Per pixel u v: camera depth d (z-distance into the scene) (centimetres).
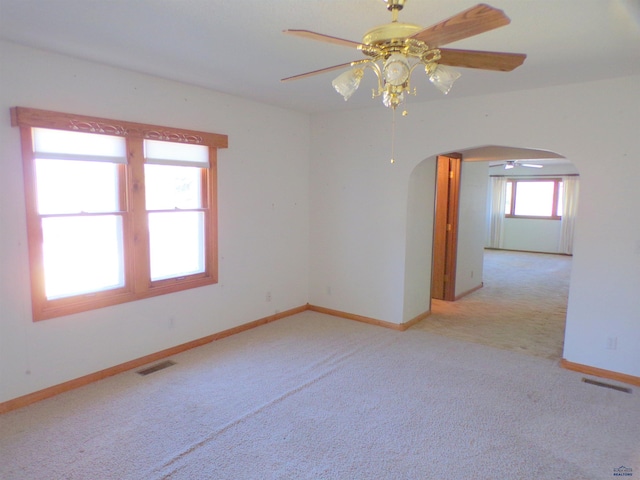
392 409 293
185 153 380
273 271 486
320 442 254
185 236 395
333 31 242
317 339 431
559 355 393
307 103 445
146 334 363
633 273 330
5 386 281
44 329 297
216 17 223
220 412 286
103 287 336
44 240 299
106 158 323
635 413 289
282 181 486
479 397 311
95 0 204
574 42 249
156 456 237
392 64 171
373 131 462
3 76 266
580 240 350
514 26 226
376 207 468
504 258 1021
